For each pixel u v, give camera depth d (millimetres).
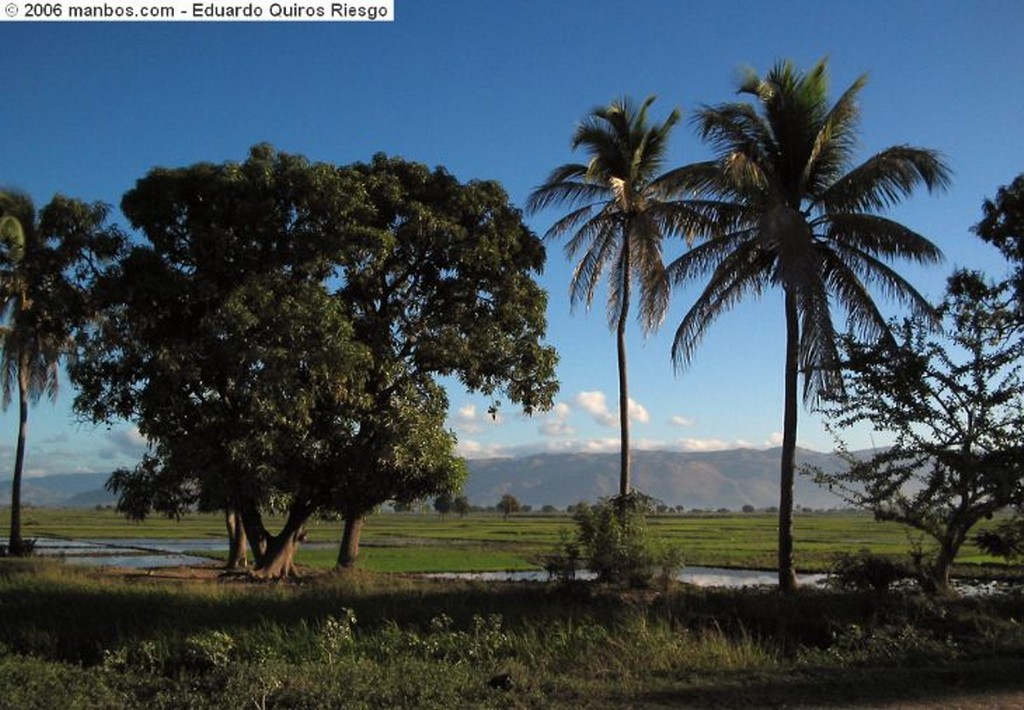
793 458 21531
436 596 16141
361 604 15008
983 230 19609
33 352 32031
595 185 25750
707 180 21828
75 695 9570
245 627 13430
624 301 25703
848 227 21453
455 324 23359
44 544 56312
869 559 17578
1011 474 15812
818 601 15711
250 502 23406
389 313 23312
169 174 21266
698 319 22453
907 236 20469
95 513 170375
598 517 19688
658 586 17953
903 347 17531
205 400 21984
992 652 11812
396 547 52375
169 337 21422
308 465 22219
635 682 9914
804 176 21891
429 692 9289
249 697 9141
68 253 22359
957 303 17422
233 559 27938
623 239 25859
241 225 20922
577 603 15883
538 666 11039
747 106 22141
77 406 22000
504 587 18672
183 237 21688
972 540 17516
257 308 19906
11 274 29984
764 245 20469
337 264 21250
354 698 9102
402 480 22203
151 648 12094
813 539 61406
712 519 141750
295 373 20109
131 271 20953
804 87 21969
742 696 9102
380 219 22500
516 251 23906
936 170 20000
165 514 23562
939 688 9375
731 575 34094
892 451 17266
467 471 23109
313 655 11836
